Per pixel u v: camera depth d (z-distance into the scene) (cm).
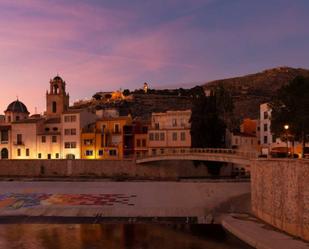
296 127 7225
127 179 10062
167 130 11975
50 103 14800
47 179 10088
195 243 4666
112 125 12775
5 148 13062
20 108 15588
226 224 5466
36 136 12875
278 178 5059
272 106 8075
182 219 6084
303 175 4300
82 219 6162
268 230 4956
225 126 11006
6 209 6906
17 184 9088
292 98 7575
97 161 10781
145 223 5866
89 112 13400
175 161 10625
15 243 4734
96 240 4869
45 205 7112
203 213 6391
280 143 10994
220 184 8369
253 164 6309
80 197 7675
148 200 7312
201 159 9219
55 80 14938
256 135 14000
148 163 10638
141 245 4609
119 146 12419
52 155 12769
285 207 4822
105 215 6359
